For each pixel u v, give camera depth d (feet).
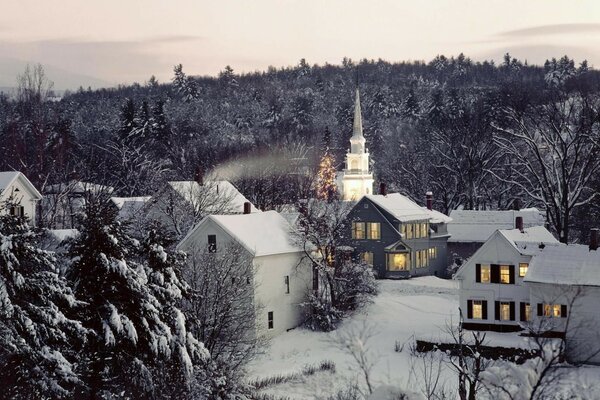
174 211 214.28
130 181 343.67
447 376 136.67
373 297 215.10
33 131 338.34
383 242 261.44
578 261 170.91
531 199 328.49
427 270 274.16
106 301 109.40
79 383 103.50
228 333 155.53
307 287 198.90
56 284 104.32
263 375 144.05
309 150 518.37
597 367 154.20
